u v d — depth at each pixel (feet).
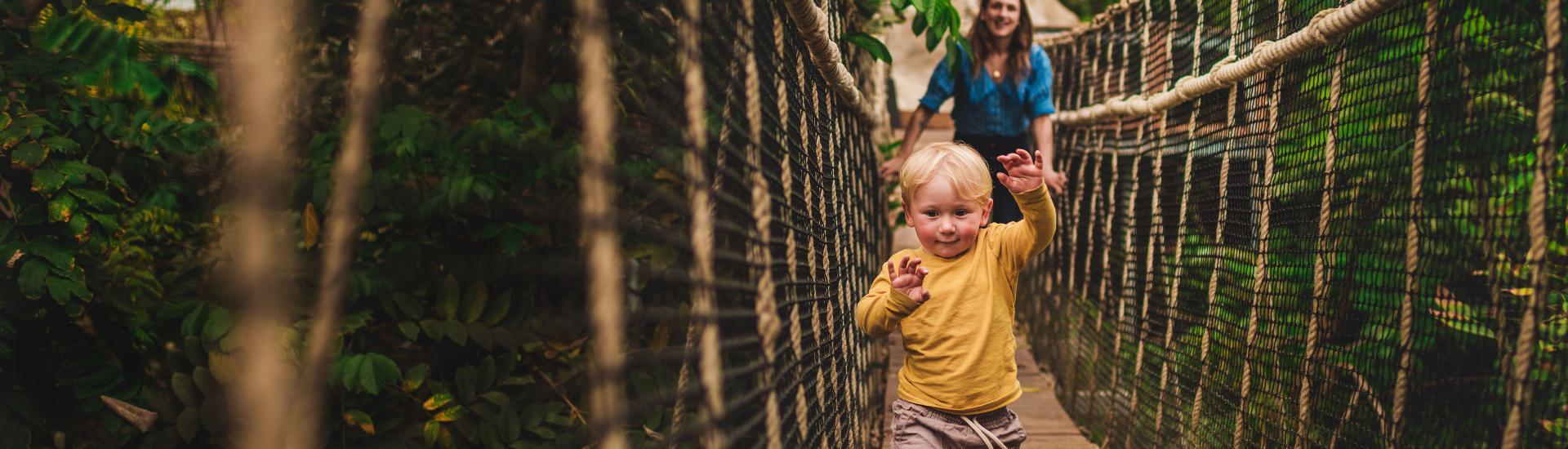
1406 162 5.56
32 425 7.32
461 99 8.22
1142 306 10.49
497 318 8.09
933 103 13.89
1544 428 4.56
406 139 7.31
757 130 3.58
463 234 8.14
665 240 3.09
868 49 8.64
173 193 7.88
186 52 7.25
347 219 1.85
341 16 6.81
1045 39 18.51
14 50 6.90
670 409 7.41
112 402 7.51
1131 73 12.07
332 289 1.81
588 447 7.86
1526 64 4.55
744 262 3.52
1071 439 12.30
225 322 7.36
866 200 11.12
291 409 1.63
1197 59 9.03
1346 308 6.13
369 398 7.90
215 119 7.57
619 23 5.72
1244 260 7.64
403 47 7.87
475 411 8.05
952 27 9.36
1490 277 4.73
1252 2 7.82
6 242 6.89
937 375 7.21
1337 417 6.11
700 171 2.58
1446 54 5.12
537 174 7.93
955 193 7.12
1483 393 4.96
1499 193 4.72
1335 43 6.24
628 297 7.41
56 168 6.97
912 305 6.57
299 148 7.00
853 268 8.59
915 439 7.26
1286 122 7.05
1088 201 14.20
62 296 6.88
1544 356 4.77
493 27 8.09
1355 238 6.00
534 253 8.21
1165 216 9.87
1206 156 8.71
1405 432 5.49
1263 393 7.09
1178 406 8.79
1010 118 13.98
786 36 5.39
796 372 4.78
